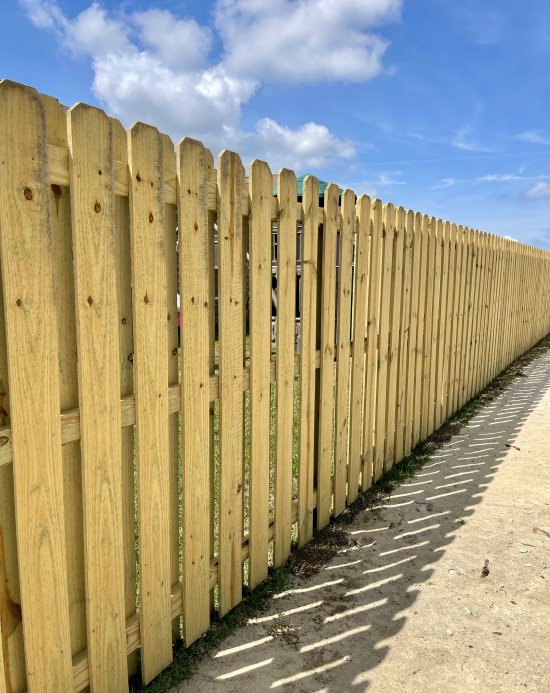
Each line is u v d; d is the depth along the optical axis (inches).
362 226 137.1
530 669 86.1
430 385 205.6
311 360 121.0
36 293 59.5
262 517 109.2
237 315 95.6
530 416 242.5
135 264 72.4
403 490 160.2
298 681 83.4
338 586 110.1
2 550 61.0
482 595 106.6
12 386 58.2
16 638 63.9
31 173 57.7
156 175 74.3
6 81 54.6
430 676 84.6
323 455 130.8
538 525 136.9
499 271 300.5
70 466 69.0
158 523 81.7
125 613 81.0
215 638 93.0
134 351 74.4
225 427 94.8
